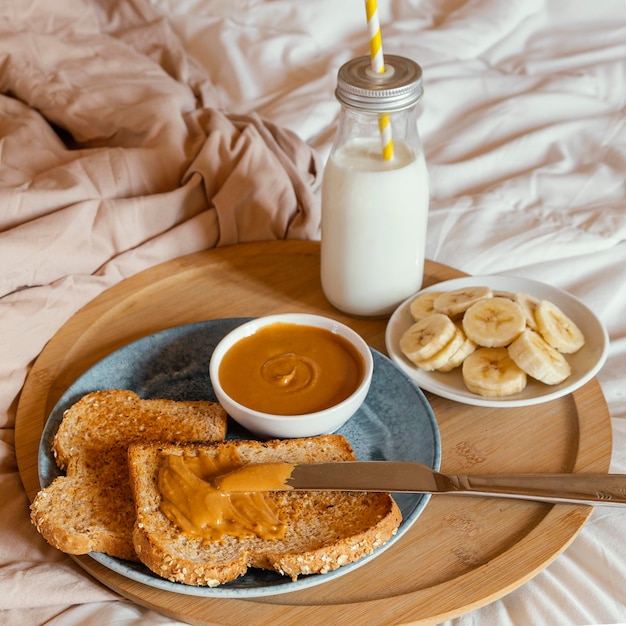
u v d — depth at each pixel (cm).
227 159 92
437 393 76
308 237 92
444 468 73
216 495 67
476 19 117
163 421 73
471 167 103
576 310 81
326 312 84
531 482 70
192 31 115
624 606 70
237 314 84
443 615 65
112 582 67
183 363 79
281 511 68
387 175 77
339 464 69
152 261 88
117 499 69
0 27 105
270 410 72
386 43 115
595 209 98
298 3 116
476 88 111
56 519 67
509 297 81
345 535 66
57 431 72
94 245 86
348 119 77
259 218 91
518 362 76
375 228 79
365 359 74
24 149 94
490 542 69
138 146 96
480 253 94
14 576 69
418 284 83
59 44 105
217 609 65
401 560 68
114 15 113
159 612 66
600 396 77
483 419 76
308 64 112
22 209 85
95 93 100
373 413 76
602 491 69
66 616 69
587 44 117
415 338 78
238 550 66
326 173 79
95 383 77
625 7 118
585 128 106
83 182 88
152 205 88
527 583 71
